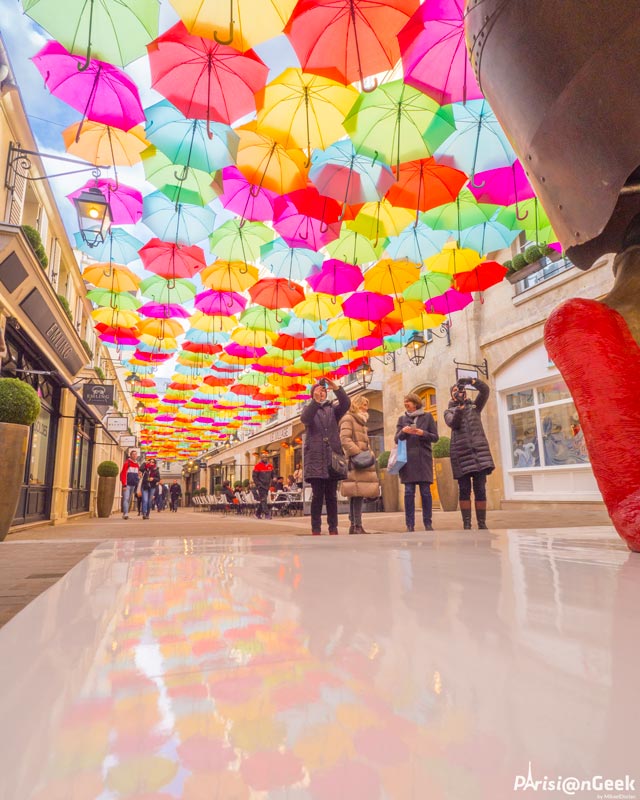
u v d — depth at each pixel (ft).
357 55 15.40
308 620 2.46
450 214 26.89
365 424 19.08
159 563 5.86
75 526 32.76
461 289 32.14
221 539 11.60
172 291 33.99
